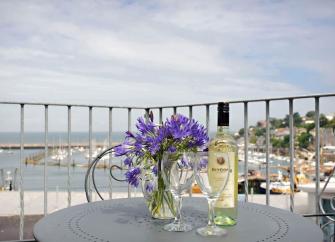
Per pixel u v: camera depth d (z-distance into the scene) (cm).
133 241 105
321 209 224
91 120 319
